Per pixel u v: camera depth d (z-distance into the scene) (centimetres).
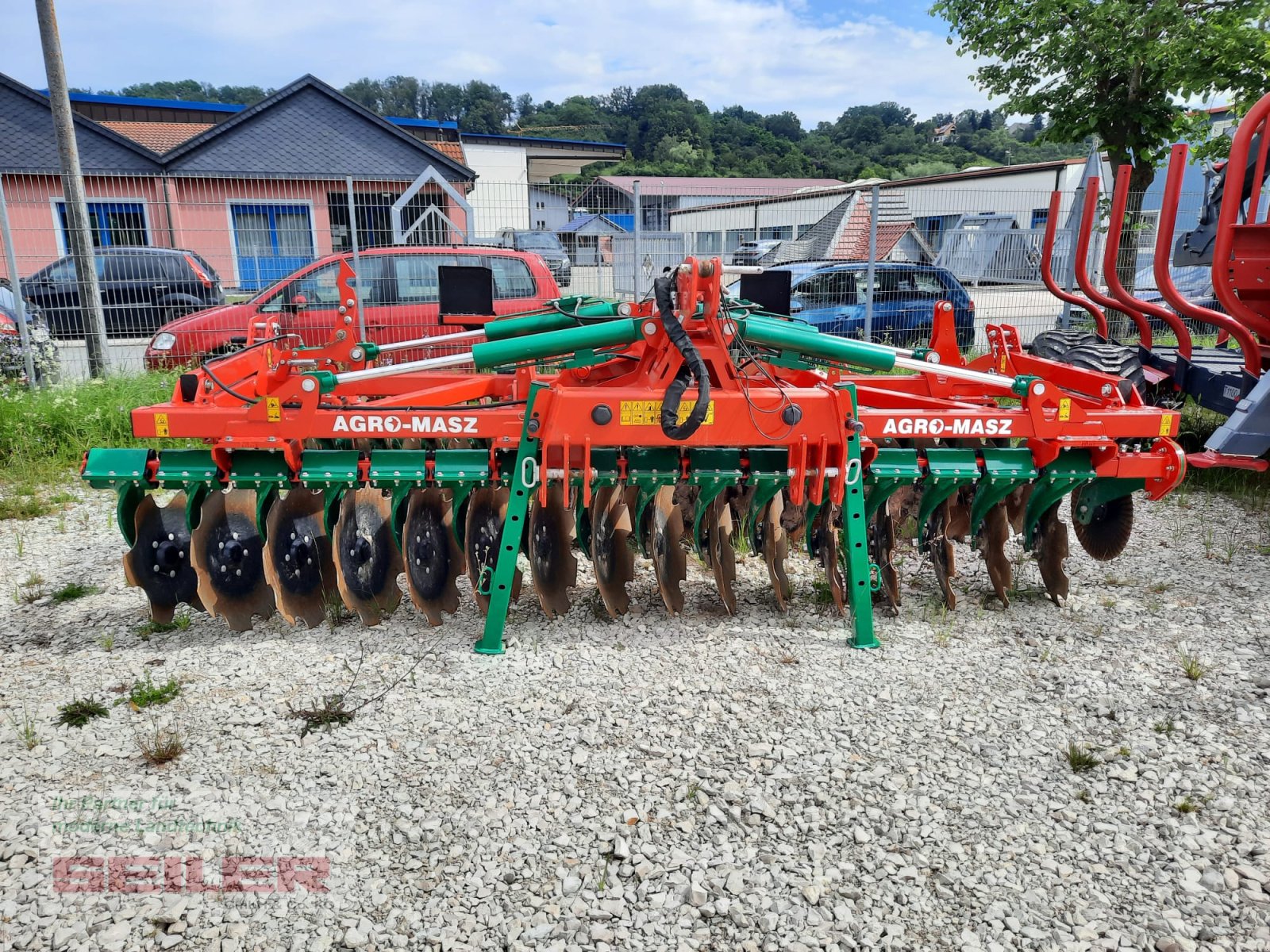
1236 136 511
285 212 1352
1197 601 466
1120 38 1045
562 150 5647
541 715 352
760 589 480
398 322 892
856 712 355
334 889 262
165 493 656
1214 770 318
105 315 1098
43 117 2014
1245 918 252
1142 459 432
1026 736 340
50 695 367
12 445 733
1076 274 671
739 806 298
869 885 264
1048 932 247
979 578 500
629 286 1302
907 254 1324
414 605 446
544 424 391
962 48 1207
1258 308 555
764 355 425
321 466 412
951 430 416
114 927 246
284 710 355
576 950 241
